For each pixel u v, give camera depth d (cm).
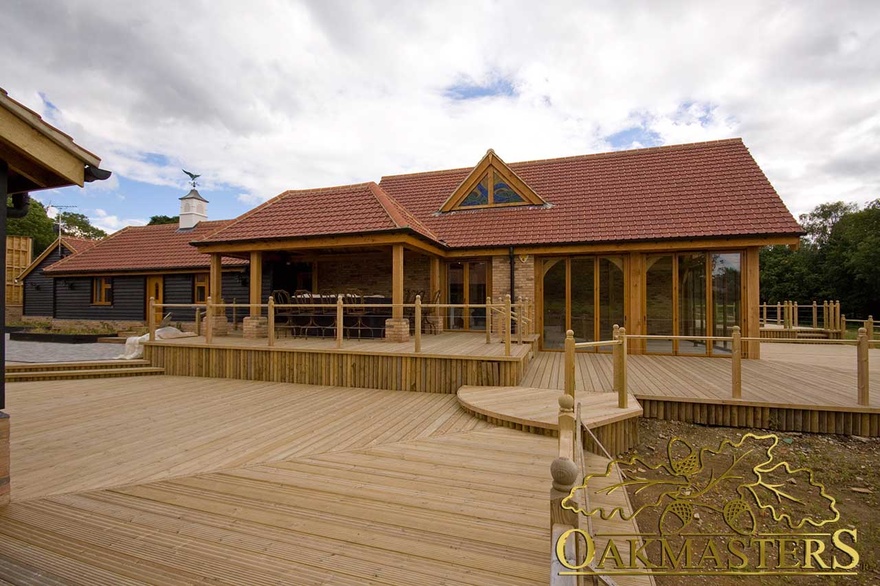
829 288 3694
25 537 290
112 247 1923
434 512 328
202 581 242
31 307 1983
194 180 1998
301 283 1488
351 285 1425
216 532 298
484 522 313
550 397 659
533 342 1071
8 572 250
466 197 1414
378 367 829
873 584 373
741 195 1159
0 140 317
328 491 366
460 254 1250
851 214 3975
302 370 877
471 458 448
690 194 1212
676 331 1123
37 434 530
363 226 1009
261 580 243
